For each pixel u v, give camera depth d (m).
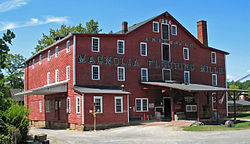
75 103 26.66
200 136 19.34
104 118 26.22
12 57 55.28
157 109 32.62
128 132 22.69
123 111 27.69
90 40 28.91
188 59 36.41
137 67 31.75
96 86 28.47
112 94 27.20
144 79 32.12
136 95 31.20
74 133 23.48
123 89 29.12
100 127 25.84
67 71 29.00
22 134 16.03
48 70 34.41
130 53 31.45
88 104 25.50
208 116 32.41
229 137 18.41
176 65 35.03
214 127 25.16
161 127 24.89
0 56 6.41
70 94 27.92
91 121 25.48
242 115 41.97
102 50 29.56
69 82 28.31
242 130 23.02
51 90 27.72
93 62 28.77
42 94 32.97
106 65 29.59
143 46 32.66
